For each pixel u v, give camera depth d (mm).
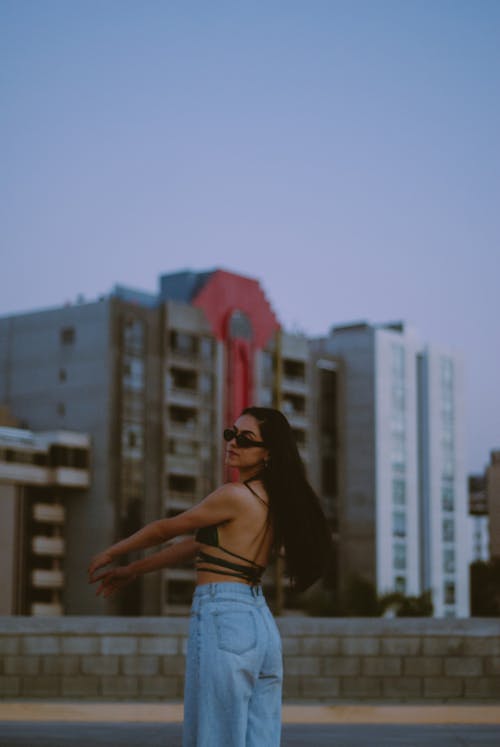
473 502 144000
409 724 12438
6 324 107438
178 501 104312
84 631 13711
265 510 4656
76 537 98938
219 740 4527
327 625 13789
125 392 102250
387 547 125688
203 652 4566
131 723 11898
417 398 136875
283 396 119188
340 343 129625
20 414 105500
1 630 13773
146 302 112938
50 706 12594
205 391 109250
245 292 114812
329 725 12203
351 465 126875
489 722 12867
